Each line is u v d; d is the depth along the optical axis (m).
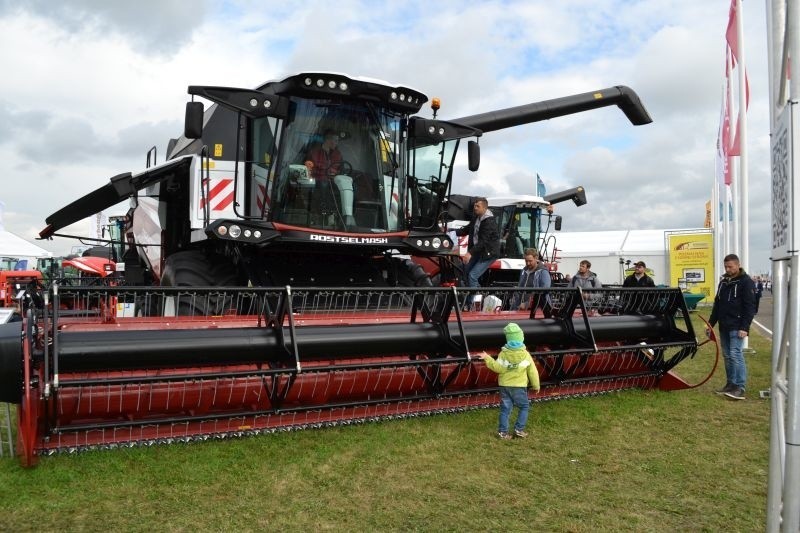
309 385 5.97
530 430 6.26
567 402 7.37
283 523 4.09
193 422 5.51
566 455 5.55
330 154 8.05
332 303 7.72
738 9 12.83
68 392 5.11
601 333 7.37
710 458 5.52
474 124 12.47
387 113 8.31
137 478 4.75
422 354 6.29
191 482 4.73
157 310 7.87
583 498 4.59
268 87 8.14
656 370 8.19
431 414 6.60
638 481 4.95
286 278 8.47
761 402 7.75
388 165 8.35
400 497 4.56
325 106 7.99
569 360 7.54
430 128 8.48
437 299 6.54
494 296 7.38
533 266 9.56
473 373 6.87
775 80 3.74
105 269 20.84
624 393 7.91
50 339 4.92
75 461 4.99
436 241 8.61
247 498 4.48
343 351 5.88
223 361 5.42
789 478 3.16
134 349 5.08
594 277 14.04
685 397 7.85
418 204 8.70
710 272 31.64
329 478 4.88
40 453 5.07
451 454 5.50
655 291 7.77
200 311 7.16
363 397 6.34
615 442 5.94
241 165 8.10
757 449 5.78
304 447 5.54
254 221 7.67
